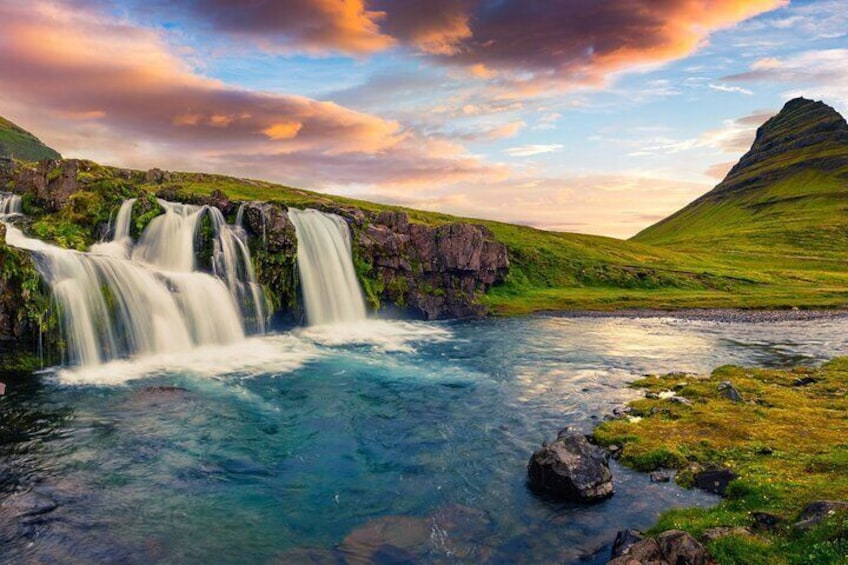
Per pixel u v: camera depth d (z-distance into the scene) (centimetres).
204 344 4400
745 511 1600
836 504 1405
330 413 2878
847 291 12162
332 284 6241
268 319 5281
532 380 3772
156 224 5125
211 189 11038
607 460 2175
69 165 5266
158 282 4191
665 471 2064
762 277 14775
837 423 2484
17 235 4391
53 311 3362
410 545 1587
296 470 2130
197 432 2467
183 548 1538
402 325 6606
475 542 1606
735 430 2400
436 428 2677
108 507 1742
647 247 19362
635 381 3669
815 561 1223
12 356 3203
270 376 3625
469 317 7706
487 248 9712
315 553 1536
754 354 5009
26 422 2453
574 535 1638
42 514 1658
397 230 7819
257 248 5491
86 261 3725
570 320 7762
